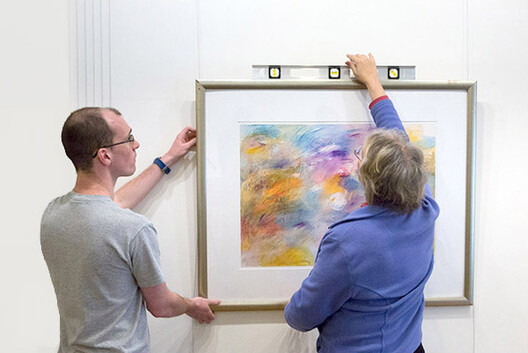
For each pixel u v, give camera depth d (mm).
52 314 1266
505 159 1304
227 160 1217
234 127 1214
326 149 1231
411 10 1279
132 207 1188
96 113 935
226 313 1261
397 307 923
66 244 895
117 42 1229
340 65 1241
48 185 1245
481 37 1292
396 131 951
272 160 1224
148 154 1240
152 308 979
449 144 1254
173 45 1240
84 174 934
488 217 1306
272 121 1220
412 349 985
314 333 1272
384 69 1239
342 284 877
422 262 951
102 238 877
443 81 1236
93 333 906
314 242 1237
